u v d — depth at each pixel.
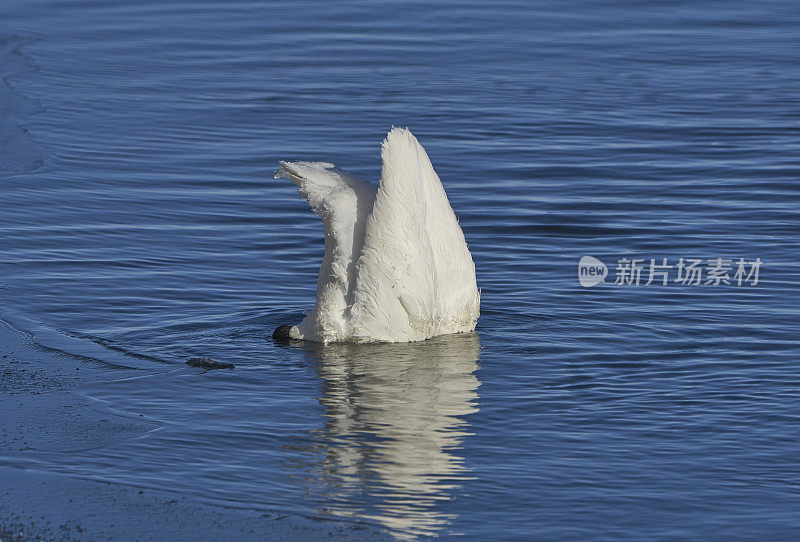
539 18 115.56
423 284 43.66
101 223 60.81
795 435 36.03
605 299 49.84
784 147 76.06
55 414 36.88
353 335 44.03
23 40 106.00
